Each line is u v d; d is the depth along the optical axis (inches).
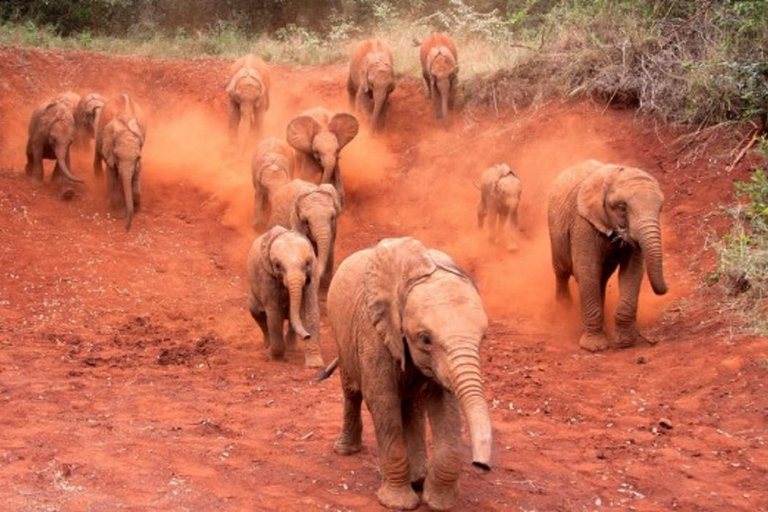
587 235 451.2
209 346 466.6
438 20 992.9
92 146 747.4
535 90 698.2
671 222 547.5
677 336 445.7
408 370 266.8
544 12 891.4
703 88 612.7
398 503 273.4
